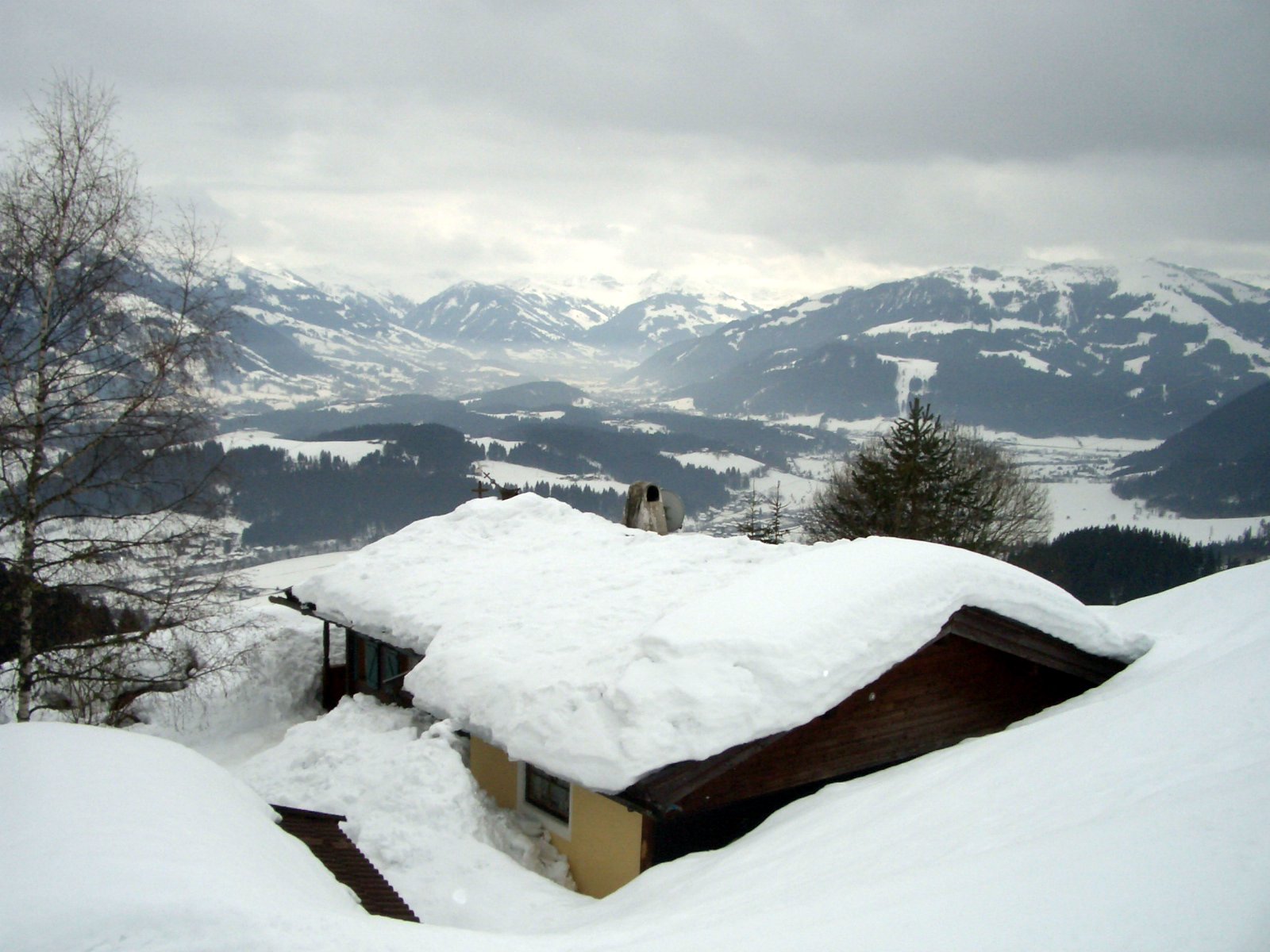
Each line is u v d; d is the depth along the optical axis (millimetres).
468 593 13359
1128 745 7020
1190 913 3986
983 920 4387
